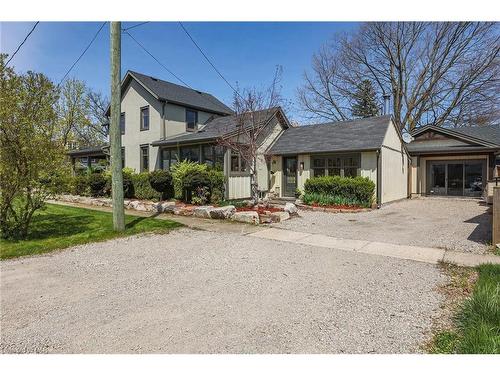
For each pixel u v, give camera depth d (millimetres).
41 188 7016
